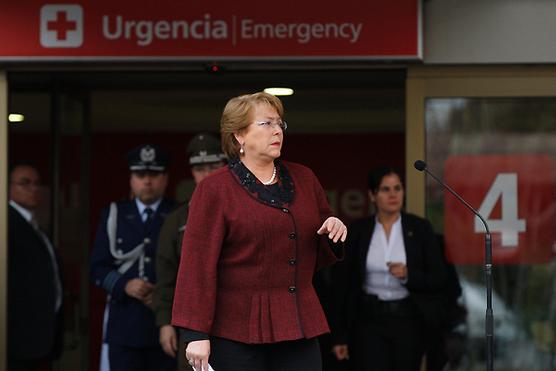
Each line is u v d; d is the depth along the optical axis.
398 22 12.36
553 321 12.74
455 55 12.73
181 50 12.47
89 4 12.48
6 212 13.08
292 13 12.41
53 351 13.86
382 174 12.48
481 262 12.78
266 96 7.93
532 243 12.78
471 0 12.69
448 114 12.83
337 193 23.09
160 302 11.69
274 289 7.86
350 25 12.39
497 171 12.80
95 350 20.09
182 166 23.05
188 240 7.86
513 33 12.70
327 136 23.11
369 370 12.30
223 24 12.46
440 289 12.31
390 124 21.80
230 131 7.93
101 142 22.95
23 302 13.55
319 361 8.02
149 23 12.47
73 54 12.48
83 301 15.87
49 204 14.88
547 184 12.75
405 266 12.24
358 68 12.92
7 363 13.30
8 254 13.34
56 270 14.00
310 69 13.01
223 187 7.87
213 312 7.82
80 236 15.91
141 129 22.80
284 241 7.82
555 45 12.66
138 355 12.94
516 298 12.78
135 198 13.46
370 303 12.35
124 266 13.10
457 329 12.79
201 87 16.38
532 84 12.80
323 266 8.22
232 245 7.85
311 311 7.94
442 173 12.83
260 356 7.91
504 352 12.77
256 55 12.45
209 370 7.78
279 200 7.86
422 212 12.80
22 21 12.49
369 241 12.42
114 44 12.49
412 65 12.80
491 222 12.80
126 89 16.72
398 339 12.29
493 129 12.81
